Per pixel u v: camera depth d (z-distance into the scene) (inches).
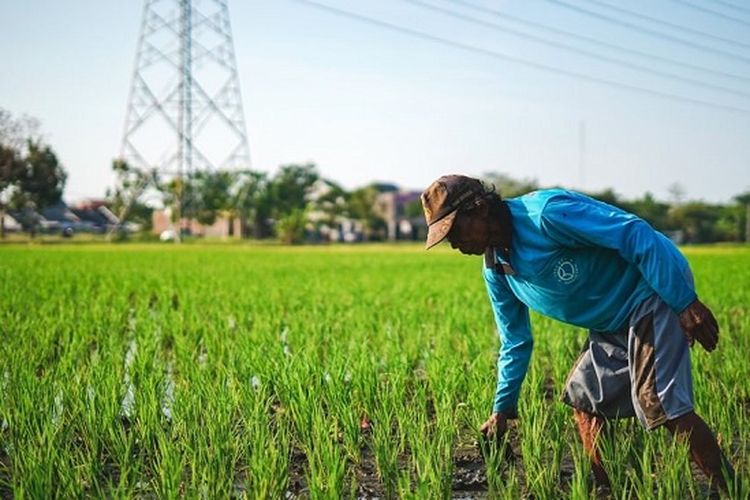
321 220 3395.7
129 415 225.9
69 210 4072.3
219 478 166.2
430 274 881.5
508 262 158.4
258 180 3093.0
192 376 262.1
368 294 574.9
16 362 281.7
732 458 188.9
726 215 2979.8
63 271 848.9
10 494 179.3
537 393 225.8
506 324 176.9
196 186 2960.1
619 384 161.0
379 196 3784.5
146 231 3169.3
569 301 156.3
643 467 156.8
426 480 161.2
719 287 661.9
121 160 2578.7
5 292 568.1
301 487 183.0
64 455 177.6
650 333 149.7
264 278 780.6
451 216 151.2
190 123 2620.6
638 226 147.5
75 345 328.5
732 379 265.0
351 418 205.3
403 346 323.6
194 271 896.3
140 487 173.9
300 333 353.7
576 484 153.1
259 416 200.4
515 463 197.0
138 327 393.1
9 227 3403.1
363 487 183.5
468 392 238.4
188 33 2593.5
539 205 152.2
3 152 2187.5
